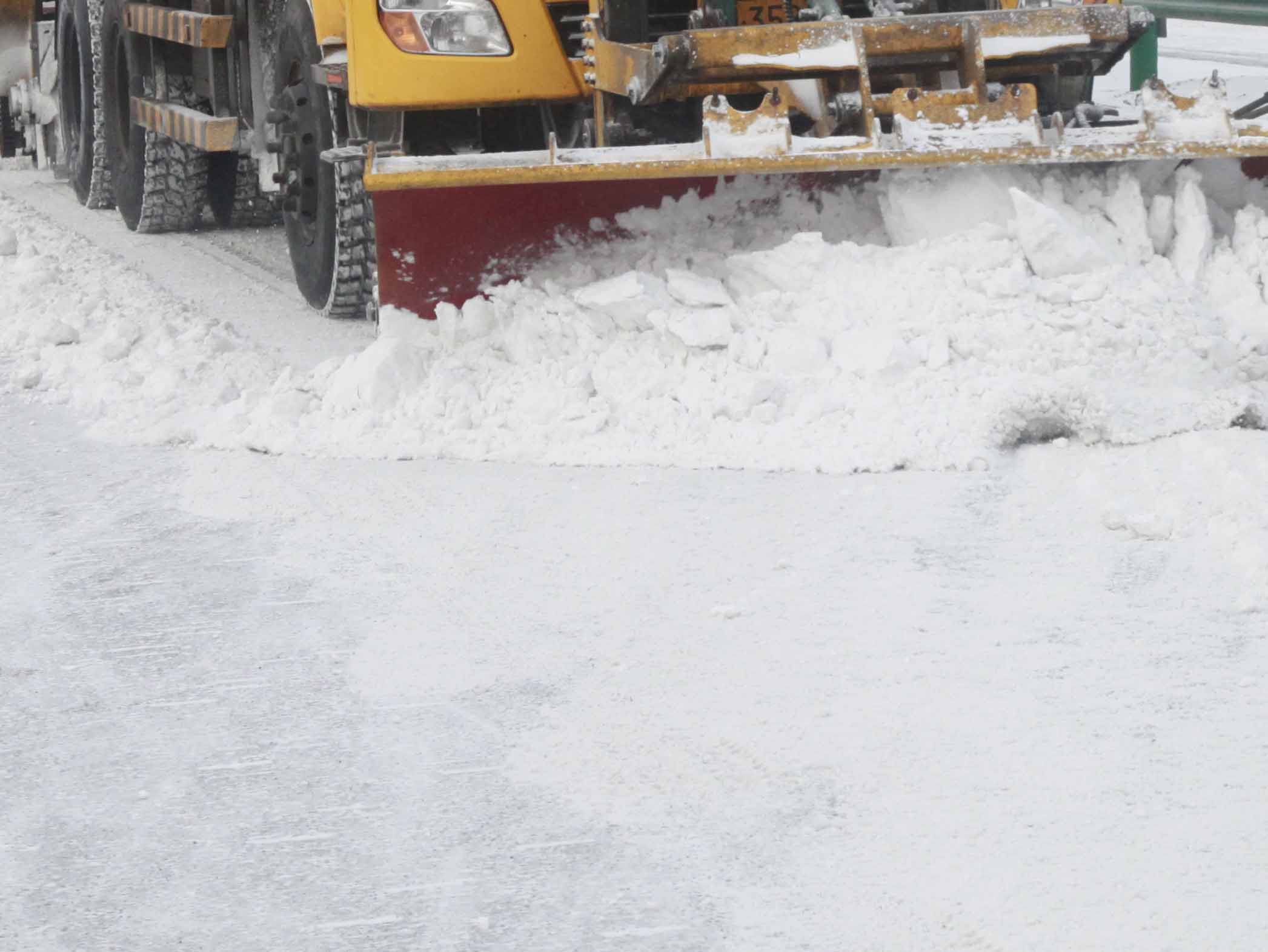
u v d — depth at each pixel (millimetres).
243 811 3400
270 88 8969
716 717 3742
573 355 6242
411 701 3895
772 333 6094
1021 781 3408
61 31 12398
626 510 5180
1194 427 5645
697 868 3125
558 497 5336
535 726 3734
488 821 3328
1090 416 5621
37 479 5762
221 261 9898
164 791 3504
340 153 7098
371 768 3570
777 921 2947
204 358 7156
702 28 6602
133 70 10555
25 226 10906
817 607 4352
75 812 3426
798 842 3203
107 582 4758
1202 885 3006
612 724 3730
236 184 10914
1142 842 3156
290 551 4941
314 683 4016
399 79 6918
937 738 3604
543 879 3104
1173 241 6289
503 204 6395
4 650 4297
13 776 3592
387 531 5082
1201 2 10648
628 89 6574
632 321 6227
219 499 5473
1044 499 5129
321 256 8039
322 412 6199
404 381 6230
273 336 7738
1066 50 6504
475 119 7336
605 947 2881
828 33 6285
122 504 5461
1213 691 3775
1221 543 4676
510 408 6059
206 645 4273
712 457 5617
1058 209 6238
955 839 3191
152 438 6168
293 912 3027
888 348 5867
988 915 2938
